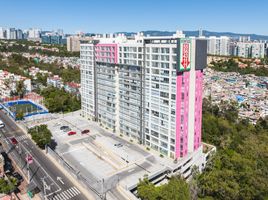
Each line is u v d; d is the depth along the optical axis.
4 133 176.25
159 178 123.94
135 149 145.25
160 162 131.00
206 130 182.00
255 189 109.00
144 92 143.12
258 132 194.12
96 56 176.12
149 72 137.12
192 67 129.50
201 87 138.75
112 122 174.62
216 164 137.25
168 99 129.50
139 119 149.88
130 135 160.50
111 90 168.88
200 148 144.75
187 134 135.00
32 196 105.44
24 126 188.12
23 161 136.00
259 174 117.62
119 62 155.00
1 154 130.62
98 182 116.06
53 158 140.12
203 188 117.62
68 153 144.50
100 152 144.25
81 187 112.81
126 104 158.25
